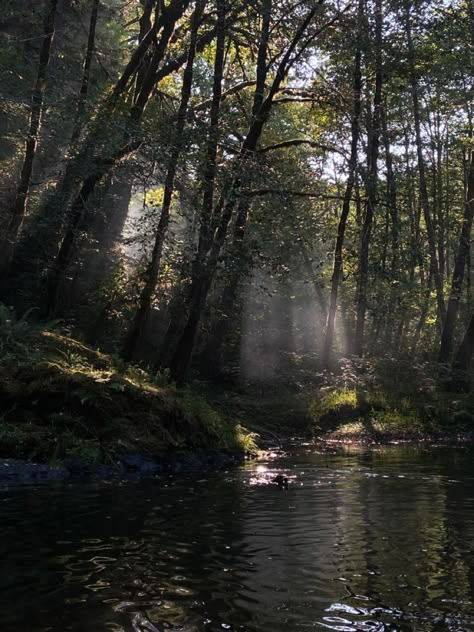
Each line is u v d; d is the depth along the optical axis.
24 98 13.65
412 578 4.18
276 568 4.36
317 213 18.22
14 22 18.09
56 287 14.83
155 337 18.41
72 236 14.67
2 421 9.19
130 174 13.25
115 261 19.44
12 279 15.26
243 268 13.68
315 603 3.73
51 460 8.75
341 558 4.61
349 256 18.58
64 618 3.46
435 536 5.26
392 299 20.77
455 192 27.91
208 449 10.79
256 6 14.54
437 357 22.72
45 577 4.09
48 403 9.62
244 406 16.36
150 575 4.16
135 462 9.36
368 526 5.61
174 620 3.46
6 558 4.48
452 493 7.33
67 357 10.88
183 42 16.39
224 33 14.84
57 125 14.40
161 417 10.38
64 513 6.00
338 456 11.35
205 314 16.83
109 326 16.92
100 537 5.09
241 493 7.28
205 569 4.31
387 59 17.69
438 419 16.72
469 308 28.05
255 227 15.01
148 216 13.68
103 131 12.52
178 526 5.53
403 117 23.86
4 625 3.36
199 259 13.41
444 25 17.38
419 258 18.48
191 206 13.26
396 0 16.53
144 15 17.33
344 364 19.09
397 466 9.84
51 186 16.45
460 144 24.56
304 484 8.00
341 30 16.56
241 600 3.76
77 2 16.78
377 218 23.66
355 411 16.55
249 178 13.55
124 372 11.51
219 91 14.59
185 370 14.62
